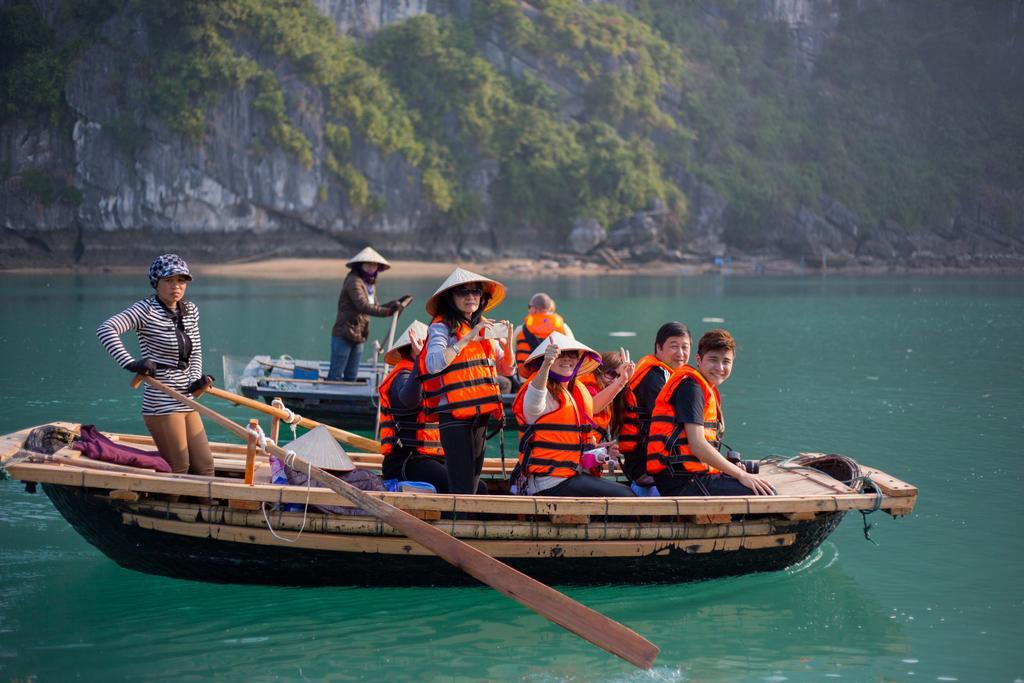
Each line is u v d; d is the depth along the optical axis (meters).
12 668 4.77
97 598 5.62
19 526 6.83
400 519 5.22
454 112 77.38
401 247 75.31
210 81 68.38
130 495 5.50
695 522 5.77
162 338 5.70
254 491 5.43
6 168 66.62
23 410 11.57
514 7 81.94
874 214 92.88
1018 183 99.81
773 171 89.62
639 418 6.13
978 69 104.69
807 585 6.04
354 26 80.06
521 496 5.55
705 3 100.31
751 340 22.25
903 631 5.36
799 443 10.20
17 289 41.31
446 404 5.68
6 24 68.12
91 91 67.50
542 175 76.75
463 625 5.43
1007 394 13.67
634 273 73.81
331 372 10.85
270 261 70.38
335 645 5.12
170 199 68.25
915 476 8.73
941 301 39.97
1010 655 5.05
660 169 83.19
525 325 9.25
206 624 5.34
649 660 4.77
